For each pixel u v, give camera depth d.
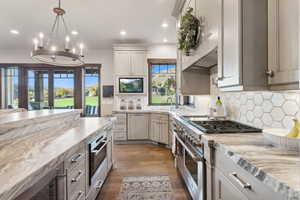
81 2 2.88
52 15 3.35
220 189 1.25
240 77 1.18
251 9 1.18
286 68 0.98
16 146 1.23
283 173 0.73
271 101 1.50
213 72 2.88
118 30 4.11
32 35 4.37
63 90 5.65
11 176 0.76
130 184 2.48
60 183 1.15
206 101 3.30
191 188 1.92
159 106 5.27
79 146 1.39
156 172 2.88
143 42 4.98
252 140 1.29
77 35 4.41
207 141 1.35
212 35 1.67
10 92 5.58
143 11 3.19
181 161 2.49
